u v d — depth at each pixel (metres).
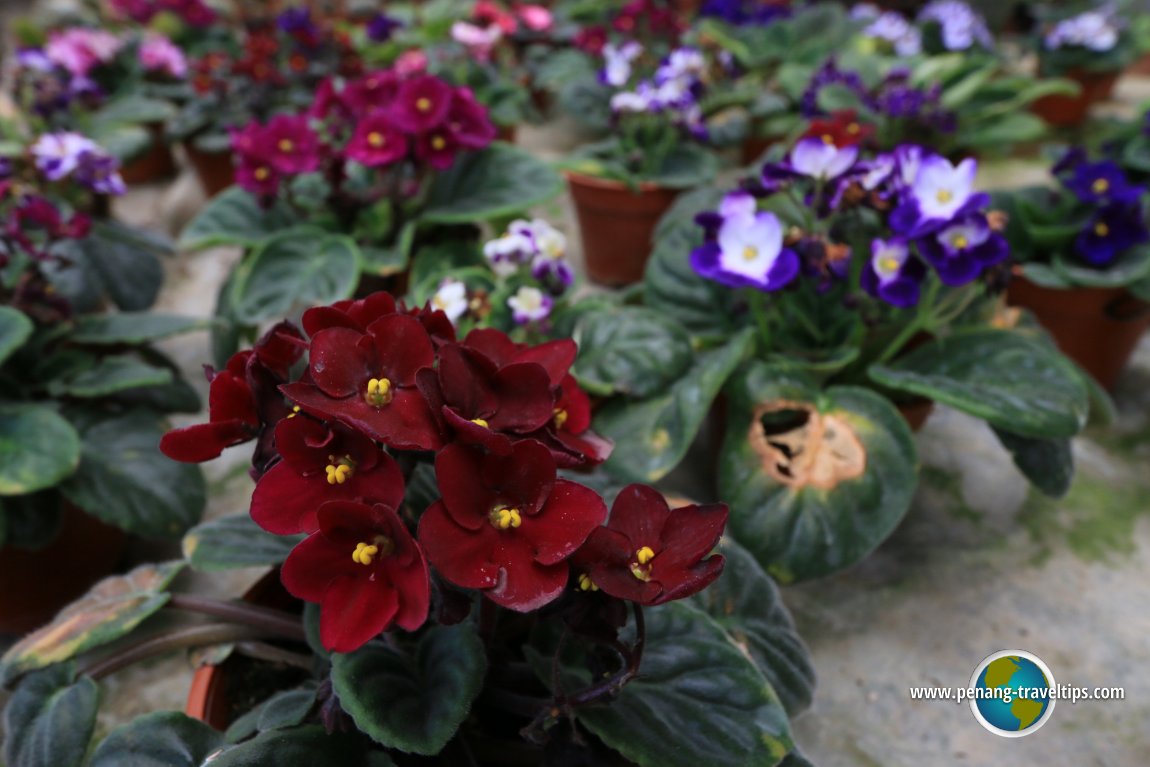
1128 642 0.53
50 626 0.39
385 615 0.29
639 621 0.31
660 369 0.52
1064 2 1.68
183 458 0.31
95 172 0.72
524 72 1.27
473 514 0.29
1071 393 0.49
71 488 0.53
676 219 0.64
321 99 0.70
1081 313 0.67
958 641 0.53
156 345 0.81
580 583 0.30
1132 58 1.29
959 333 0.54
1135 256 0.65
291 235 0.66
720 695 0.35
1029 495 0.62
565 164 0.81
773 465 0.50
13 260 0.62
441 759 0.35
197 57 1.34
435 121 0.64
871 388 0.57
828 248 0.51
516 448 0.29
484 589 0.29
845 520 0.48
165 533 0.54
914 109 0.84
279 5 1.49
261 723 0.36
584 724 0.34
